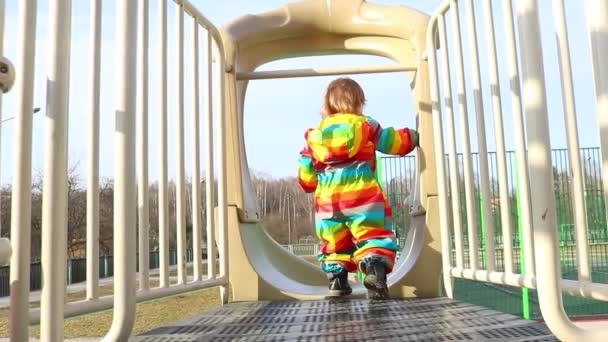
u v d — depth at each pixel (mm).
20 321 1009
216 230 2812
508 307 7027
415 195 3094
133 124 1382
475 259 2189
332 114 2805
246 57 3277
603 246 4980
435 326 1657
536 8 1198
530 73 1188
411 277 2844
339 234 2668
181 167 2188
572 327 1130
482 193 2078
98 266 1447
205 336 1627
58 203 1113
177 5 2246
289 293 2904
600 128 1157
